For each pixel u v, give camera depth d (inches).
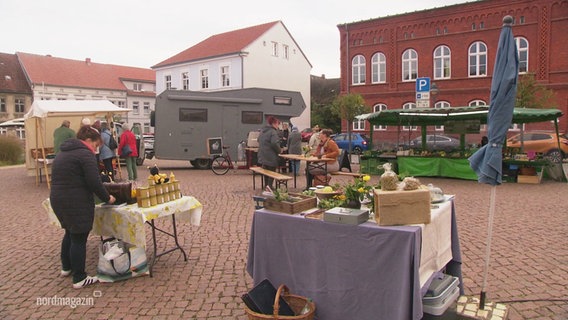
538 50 1062.4
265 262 165.6
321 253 151.0
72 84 2058.3
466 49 1151.0
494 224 301.0
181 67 1672.0
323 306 151.2
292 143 544.1
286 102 736.3
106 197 191.3
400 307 134.5
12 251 250.8
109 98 2178.9
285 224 159.6
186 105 674.2
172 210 205.9
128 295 185.2
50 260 234.1
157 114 666.8
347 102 1108.5
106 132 513.3
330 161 422.0
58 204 184.7
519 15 1079.6
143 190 197.2
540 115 526.3
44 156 518.3
